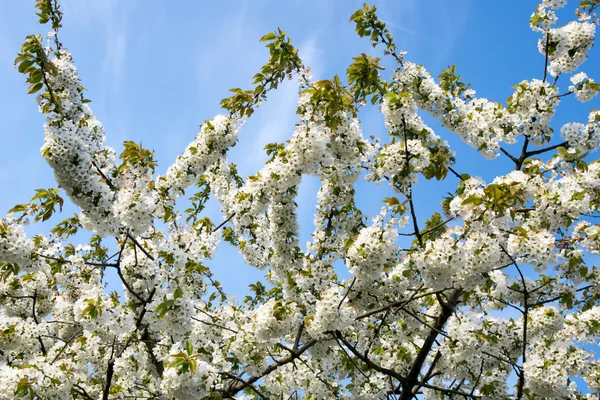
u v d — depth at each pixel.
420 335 7.98
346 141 6.30
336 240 7.12
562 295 6.83
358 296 6.69
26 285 7.40
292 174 6.21
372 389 7.79
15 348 6.43
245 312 8.38
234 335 7.14
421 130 6.59
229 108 6.81
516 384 6.96
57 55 6.12
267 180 6.47
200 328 7.59
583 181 6.50
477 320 6.40
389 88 7.59
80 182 4.99
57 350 6.98
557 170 6.92
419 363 6.92
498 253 4.88
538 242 5.44
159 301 5.80
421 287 6.43
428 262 4.95
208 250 6.12
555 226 6.05
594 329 7.69
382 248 5.27
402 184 6.35
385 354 8.31
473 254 4.93
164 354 7.00
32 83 5.20
